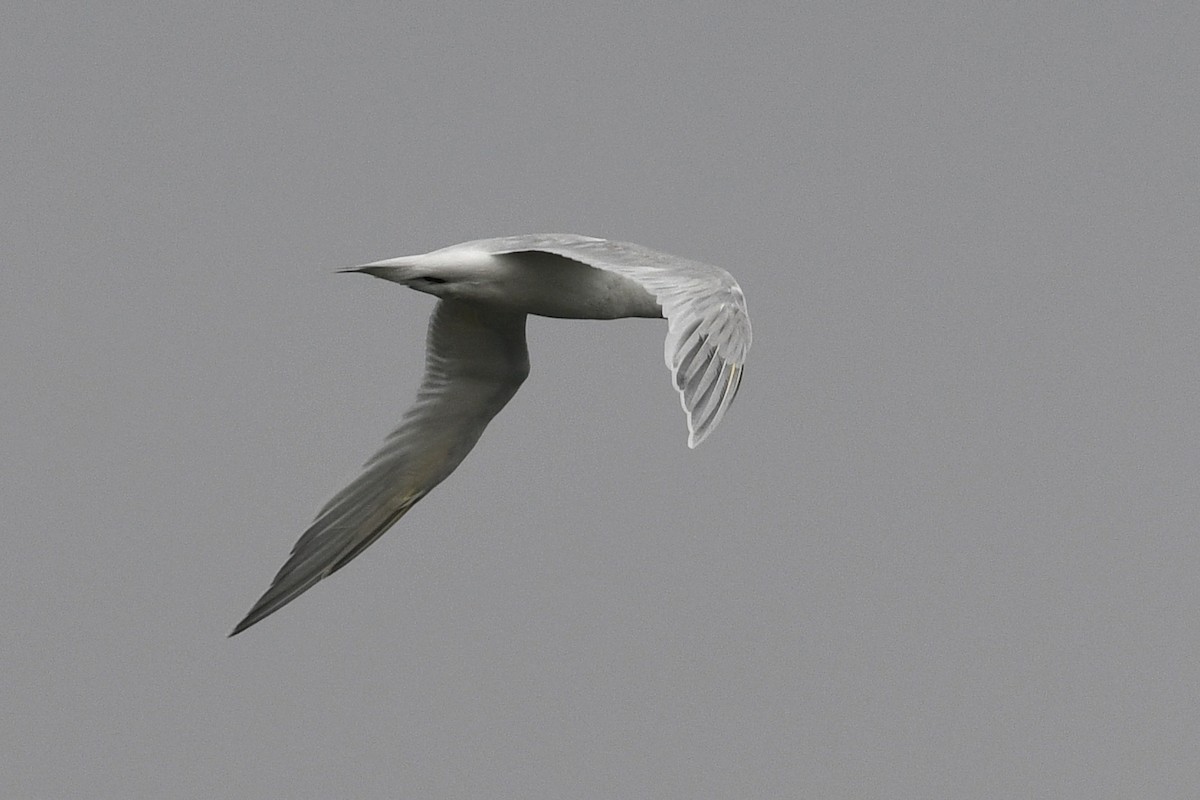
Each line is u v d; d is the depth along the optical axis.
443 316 15.80
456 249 13.99
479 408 16.14
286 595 15.64
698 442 10.08
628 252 12.03
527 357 16.05
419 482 16.14
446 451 16.17
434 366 16.03
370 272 13.77
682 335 10.57
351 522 15.93
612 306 14.40
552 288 14.21
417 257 13.82
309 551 15.66
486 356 15.95
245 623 15.36
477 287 14.05
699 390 10.33
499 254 14.04
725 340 10.62
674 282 11.05
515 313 15.55
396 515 16.14
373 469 15.86
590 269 14.24
